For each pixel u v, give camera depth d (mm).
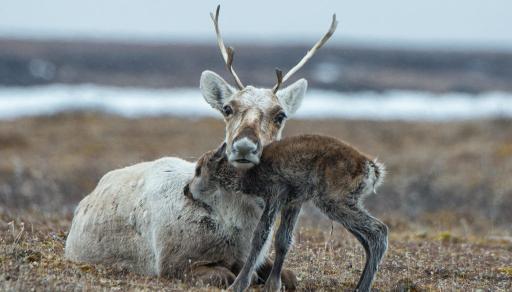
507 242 23641
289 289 15953
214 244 15922
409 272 18188
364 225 14820
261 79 122875
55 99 89000
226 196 15961
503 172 39781
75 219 18141
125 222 16922
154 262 16406
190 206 16047
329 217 15016
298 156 15047
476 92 115938
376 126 62719
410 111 80688
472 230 27156
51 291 13766
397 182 36562
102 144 51906
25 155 46594
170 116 71875
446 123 63594
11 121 63688
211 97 18359
